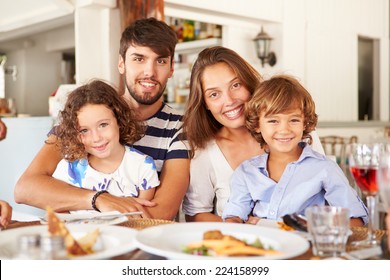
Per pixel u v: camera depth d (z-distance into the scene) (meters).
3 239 0.88
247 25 4.81
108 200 1.45
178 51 4.89
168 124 1.85
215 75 1.69
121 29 3.61
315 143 1.85
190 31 4.82
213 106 1.72
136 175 1.59
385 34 6.25
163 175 1.74
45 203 1.54
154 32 1.78
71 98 1.54
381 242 0.87
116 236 0.92
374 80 6.26
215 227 0.96
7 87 6.80
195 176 1.77
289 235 0.89
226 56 1.71
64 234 0.79
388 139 2.80
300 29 5.10
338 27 5.58
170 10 4.09
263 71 4.98
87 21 3.71
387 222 0.83
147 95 1.81
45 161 1.70
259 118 1.58
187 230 0.94
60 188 1.54
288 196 1.49
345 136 5.62
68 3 3.62
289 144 1.52
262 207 1.53
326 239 0.84
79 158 1.55
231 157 1.77
